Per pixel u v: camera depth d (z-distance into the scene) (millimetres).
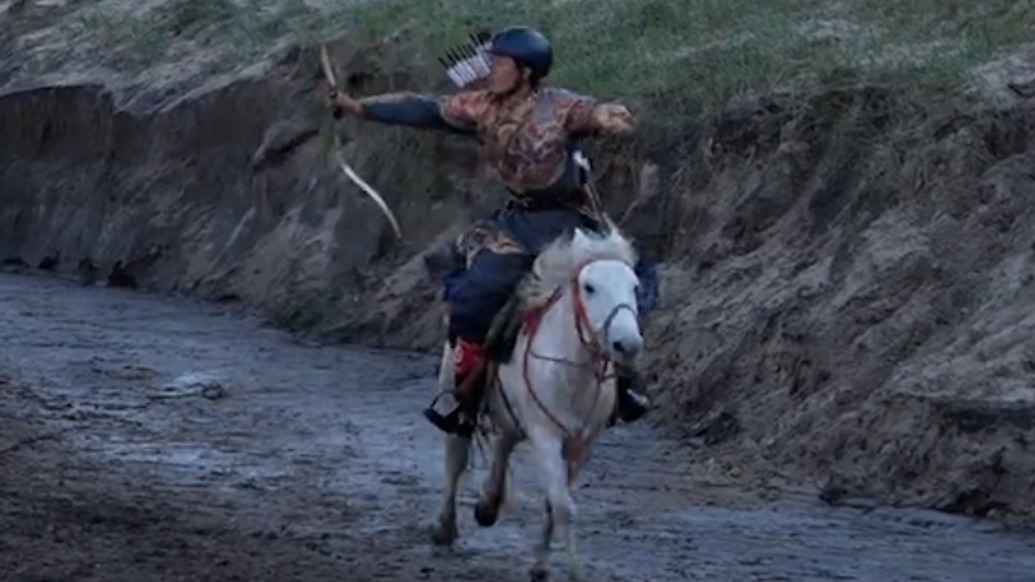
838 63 18531
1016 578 11914
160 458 15273
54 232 27781
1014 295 14852
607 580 11609
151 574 11320
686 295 17750
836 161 17609
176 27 28609
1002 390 13867
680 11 21719
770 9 20859
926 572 12047
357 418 17062
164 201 26031
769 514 13570
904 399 14242
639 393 11430
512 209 11391
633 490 14328
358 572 11633
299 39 25125
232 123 25391
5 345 21078
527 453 15367
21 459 14992
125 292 25531
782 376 15852
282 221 23906
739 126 18641
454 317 11312
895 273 15867
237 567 11609
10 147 28922
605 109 10984
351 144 23266
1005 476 13414
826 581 11797
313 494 14039
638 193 19391
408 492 14133
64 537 12195
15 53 30484
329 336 21359
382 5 24812
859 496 13867
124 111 27016
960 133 16719
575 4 23062
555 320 10797
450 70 11344
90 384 18703
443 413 11812
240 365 19812
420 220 21969
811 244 17203
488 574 11672
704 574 11891
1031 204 15797
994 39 18094
